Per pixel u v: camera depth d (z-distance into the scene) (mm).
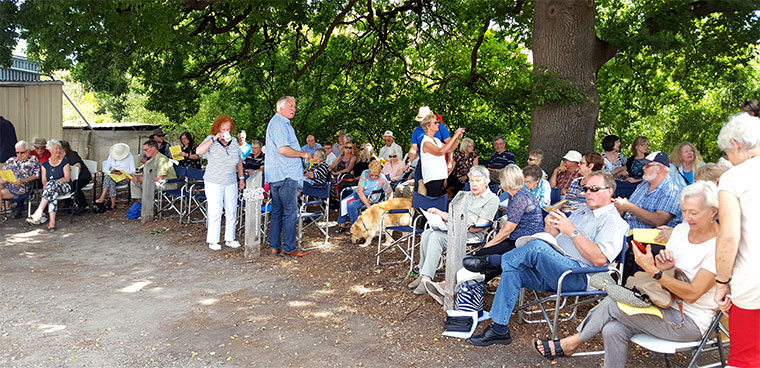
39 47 10242
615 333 3299
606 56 9133
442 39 15039
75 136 15312
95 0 8688
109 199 10195
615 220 3908
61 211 9242
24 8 8883
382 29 14898
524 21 11781
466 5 13180
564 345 3666
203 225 8398
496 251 4633
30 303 5008
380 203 7078
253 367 3754
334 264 6297
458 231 4523
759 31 9695
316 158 8352
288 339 4223
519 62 14992
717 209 3084
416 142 6605
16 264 6285
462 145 8812
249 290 5434
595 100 8820
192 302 5078
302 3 12234
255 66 13578
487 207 5230
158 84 13602
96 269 6152
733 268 2816
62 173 8461
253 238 6617
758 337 2756
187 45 9797
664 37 8852
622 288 3291
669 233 3754
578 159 6777
